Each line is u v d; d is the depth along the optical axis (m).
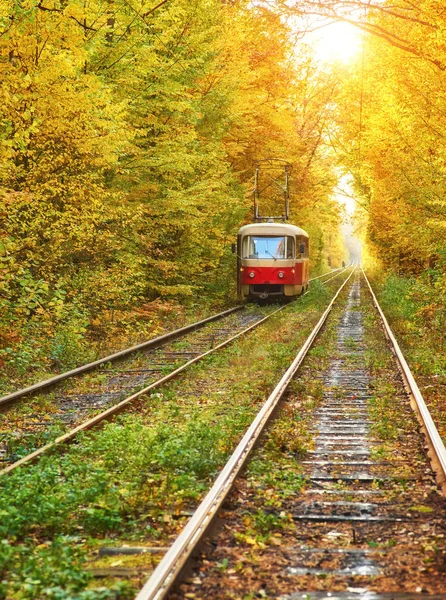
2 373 13.17
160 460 7.36
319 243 75.62
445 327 19.39
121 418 9.83
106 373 14.12
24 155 15.42
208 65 24.12
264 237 33.22
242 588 4.50
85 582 4.55
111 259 20.75
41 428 9.66
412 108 17.25
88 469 7.24
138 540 5.54
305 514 6.09
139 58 18.72
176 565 4.60
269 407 9.99
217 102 26.58
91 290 18.39
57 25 12.84
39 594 4.45
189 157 21.69
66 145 15.65
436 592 4.45
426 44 15.84
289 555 5.11
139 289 22.81
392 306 29.36
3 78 12.48
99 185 17.58
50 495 6.31
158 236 24.77
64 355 15.18
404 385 12.53
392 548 5.26
